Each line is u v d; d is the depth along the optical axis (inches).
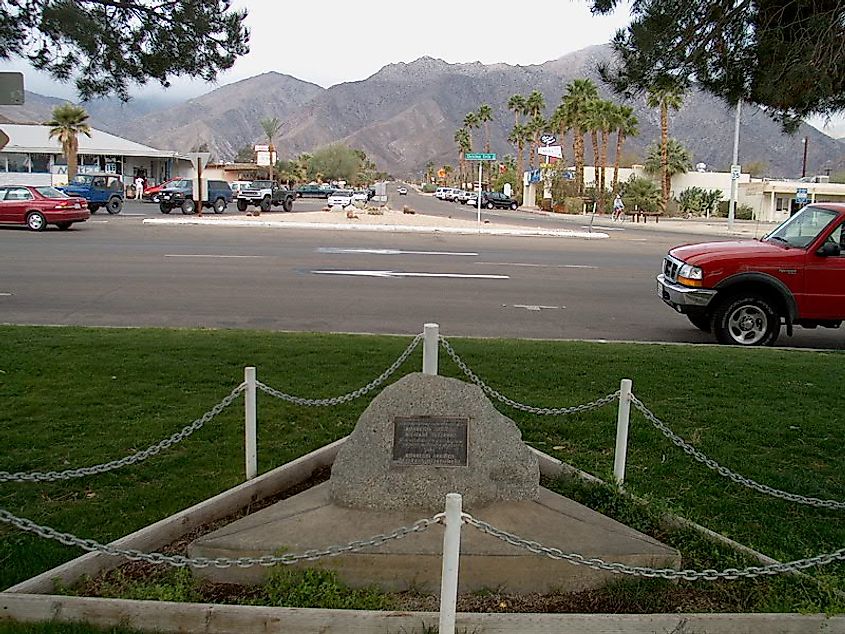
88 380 305.4
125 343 365.4
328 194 3193.9
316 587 154.6
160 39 370.3
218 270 689.0
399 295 580.7
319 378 317.1
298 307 519.5
